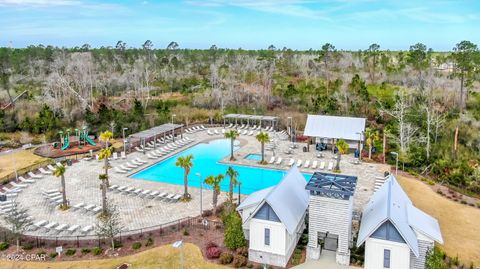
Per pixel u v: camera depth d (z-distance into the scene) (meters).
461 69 88.44
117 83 120.62
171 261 34.31
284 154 68.69
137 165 61.72
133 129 82.06
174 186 53.09
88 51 172.75
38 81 117.94
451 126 74.44
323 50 117.38
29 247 36.03
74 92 95.94
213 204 43.31
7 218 38.41
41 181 54.22
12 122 80.81
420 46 114.12
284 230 32.94
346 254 33.50
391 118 82.12
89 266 33.56
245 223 37.56
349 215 33.56
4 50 146.12
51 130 78.81
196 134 84.69
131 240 37.56
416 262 31.89
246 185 54.38
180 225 40.38
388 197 33.66
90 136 79.06
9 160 63.41
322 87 105.62
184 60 156.00
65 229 39.75
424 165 61.31
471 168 55.62
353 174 57.78
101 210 44.03
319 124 70.88
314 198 33.72
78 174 57.53
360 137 65.75
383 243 31.39
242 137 82.00
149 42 166.50
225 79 122.56
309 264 33.91
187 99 109.88
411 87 102.06
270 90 111.50
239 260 33.66
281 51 180.75
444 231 40.47
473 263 34.38
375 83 112.81
